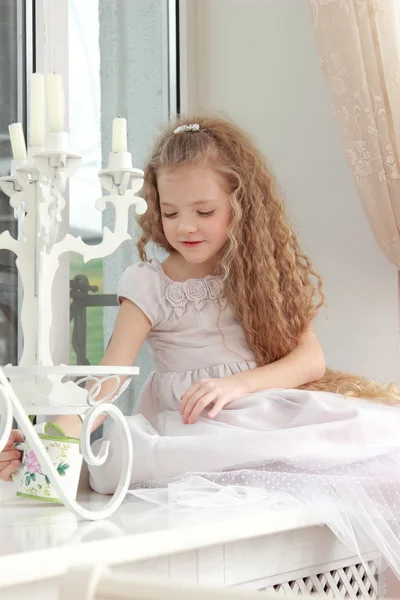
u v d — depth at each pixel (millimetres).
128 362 1381
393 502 1142
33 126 1010
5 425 841
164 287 1442
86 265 1665
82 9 1700
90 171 1697
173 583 396
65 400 996
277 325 1446
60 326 1594
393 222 1669
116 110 1763
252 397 1288
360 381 1491
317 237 1870
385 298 1790
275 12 1924
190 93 1968
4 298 1501
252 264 1459
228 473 1140
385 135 1645
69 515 960
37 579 744
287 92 1907
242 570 986
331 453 1153
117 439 1168
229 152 1474
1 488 1115
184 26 1954
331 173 1851
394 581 1294
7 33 1539
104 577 399
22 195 1065
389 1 1622
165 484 1150
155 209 1541
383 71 1638
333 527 1043
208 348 1417
